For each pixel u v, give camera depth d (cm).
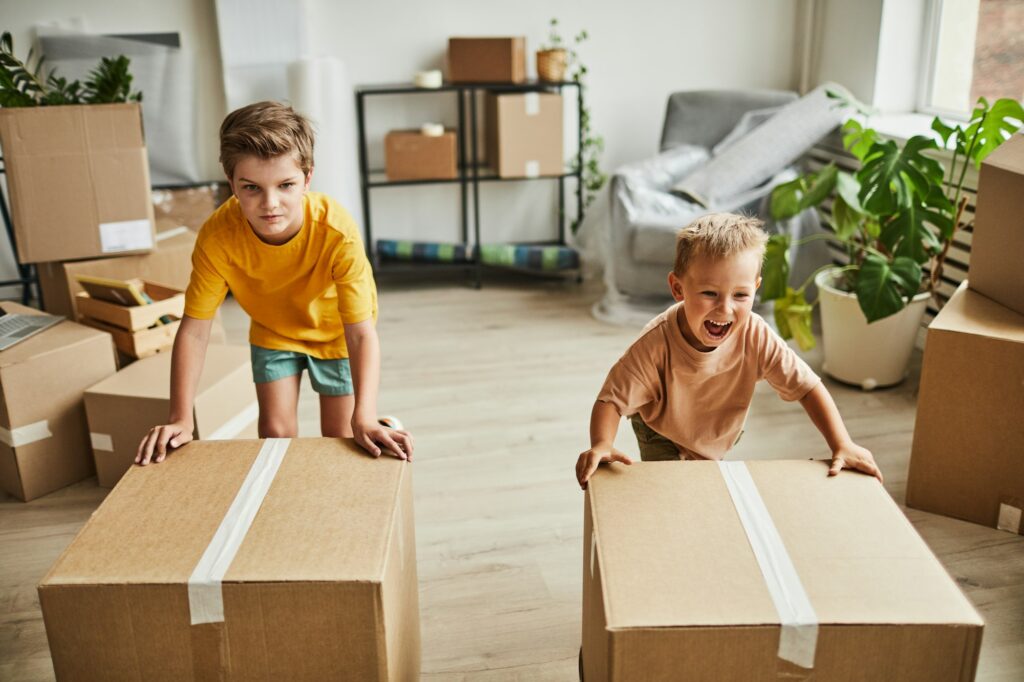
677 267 149
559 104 404
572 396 301
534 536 220
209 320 168
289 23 402
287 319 182
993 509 218
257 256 166
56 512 236
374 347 166
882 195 267
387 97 431
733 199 368
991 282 227
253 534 122
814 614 106
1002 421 211
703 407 165
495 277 439
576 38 437
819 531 123
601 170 461
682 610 107
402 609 134
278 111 148
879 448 261
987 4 355
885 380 298
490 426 280
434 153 407
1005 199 217
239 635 115
